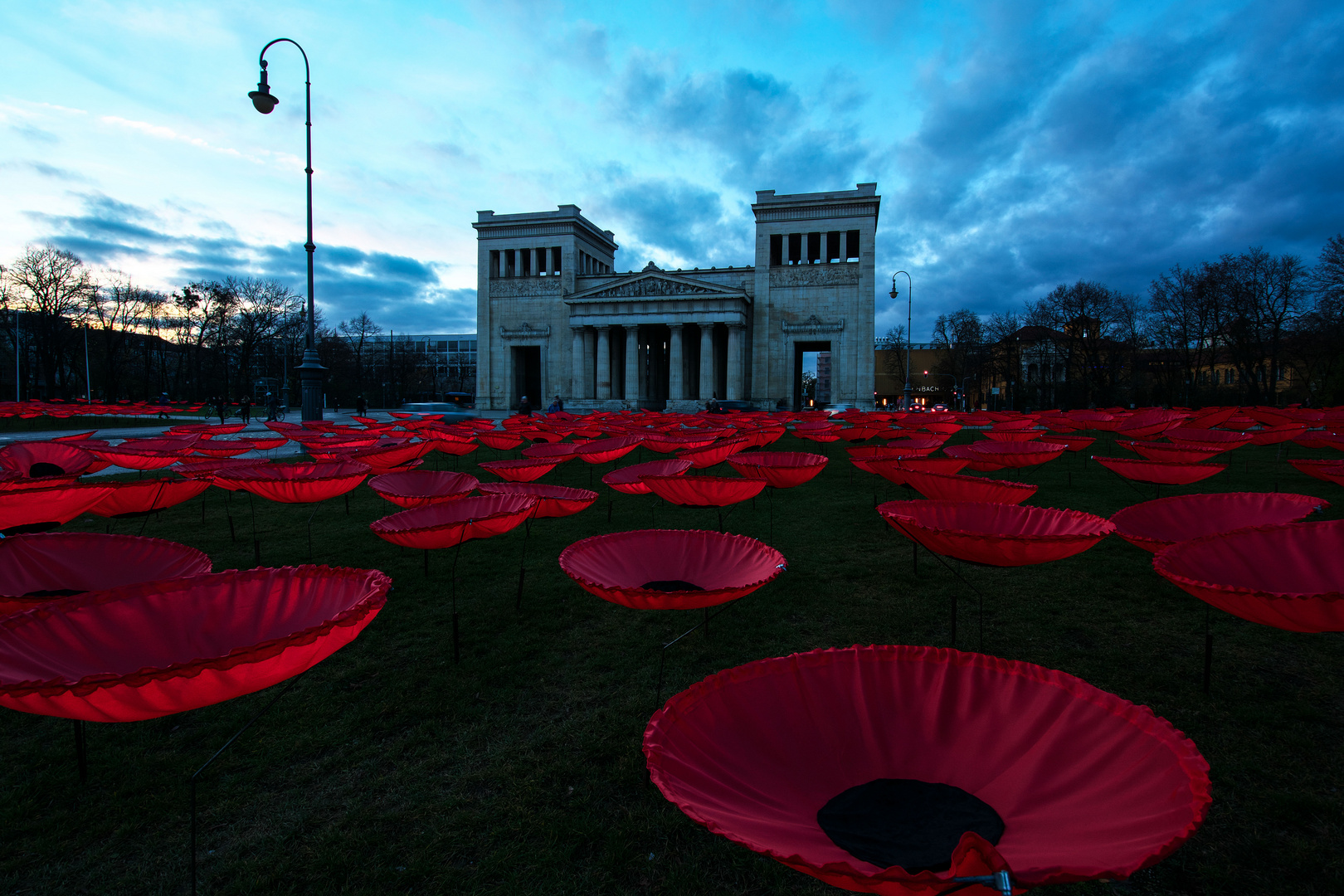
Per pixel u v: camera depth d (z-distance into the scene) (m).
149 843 3.14
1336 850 2.96
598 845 3.11
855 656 2.60
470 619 6.05
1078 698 2.29
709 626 5.77
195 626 3.16
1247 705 4.23
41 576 4.14
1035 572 7.15
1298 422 15.62
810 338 63.12
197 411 53.53
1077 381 58.59
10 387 64.38
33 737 4.11
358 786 3.58
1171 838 1.60
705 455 9.49
